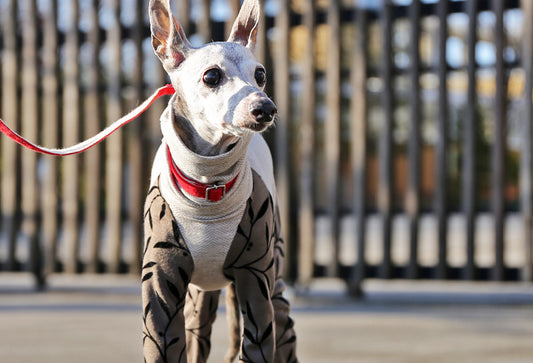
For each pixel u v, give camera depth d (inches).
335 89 233.6
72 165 255.9
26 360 152.5
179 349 87.5
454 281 228.5
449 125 226.2
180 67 83.1
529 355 156.6
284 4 233.6
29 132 258.2
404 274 231.6
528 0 219.6
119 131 251.0
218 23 240.2
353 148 233.6
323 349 162.4
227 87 78.2
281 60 234.7
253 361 88.6
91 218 254.1
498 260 224.1
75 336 177.2
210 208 85.2
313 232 235.5
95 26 250.5
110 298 236.7
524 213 222.7
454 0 225.5
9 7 258.7
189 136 84.1
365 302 228.5
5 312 211.5
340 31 233.1
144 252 89.4
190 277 88.8
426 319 199.3
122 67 250.4
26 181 259.1
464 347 164.4
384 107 230.7
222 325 192.9
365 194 233.9
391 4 228.7
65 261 256.2
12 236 260.4
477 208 226.7
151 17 85.0
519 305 222.4
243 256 88.6
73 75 253.4
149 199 89.6
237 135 78.1
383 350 161.5
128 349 163.5
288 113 235.1
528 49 220.4
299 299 234.5
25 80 258.2
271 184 95.4
